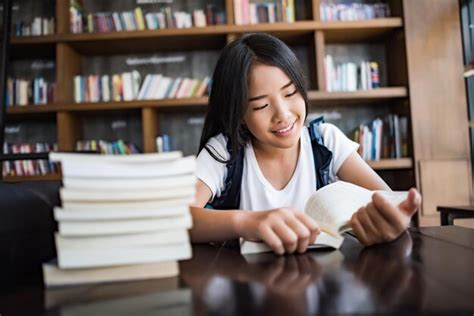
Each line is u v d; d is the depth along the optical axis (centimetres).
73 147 263
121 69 286
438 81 251
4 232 42
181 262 51
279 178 112
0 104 155
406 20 252
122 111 268
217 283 39
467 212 129
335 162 114
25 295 36
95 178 37
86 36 251
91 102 249
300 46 284
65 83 255
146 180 38
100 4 288
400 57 261
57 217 36
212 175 103
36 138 285
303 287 36
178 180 39
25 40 251
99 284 39
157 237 39
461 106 250
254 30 246
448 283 35
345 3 287
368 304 30
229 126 92
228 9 250
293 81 86
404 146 257
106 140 284
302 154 111
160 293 36
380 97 254
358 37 274
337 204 65
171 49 280
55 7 287
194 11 266
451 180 248
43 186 58
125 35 249
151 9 288
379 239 57
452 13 254
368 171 109
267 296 33
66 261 37
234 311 30
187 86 263
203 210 68
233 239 67
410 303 30
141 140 284
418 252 52
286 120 86
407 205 57
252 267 46
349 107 284
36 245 48
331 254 53
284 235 52
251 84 85
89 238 38
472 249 53
